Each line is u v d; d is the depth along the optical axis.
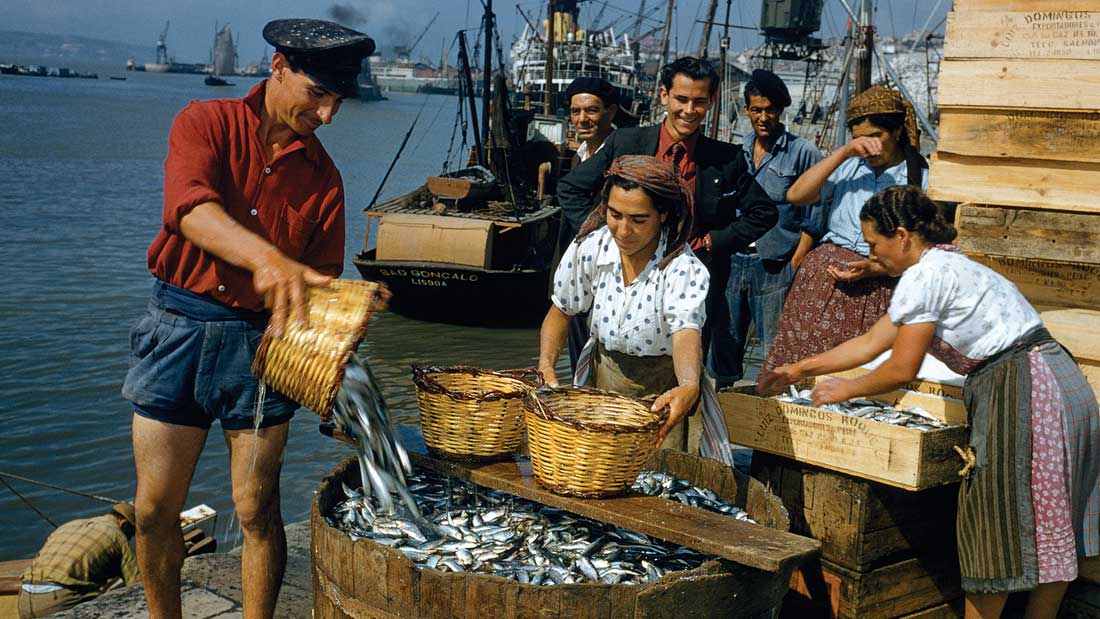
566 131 28.22
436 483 3.89
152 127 94.06
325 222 3.55
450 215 22.72
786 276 6.48
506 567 3.16
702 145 5.21
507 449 3.76
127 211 36.16
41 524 11.20
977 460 3.70
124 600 4.49
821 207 5.51
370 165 62.44
